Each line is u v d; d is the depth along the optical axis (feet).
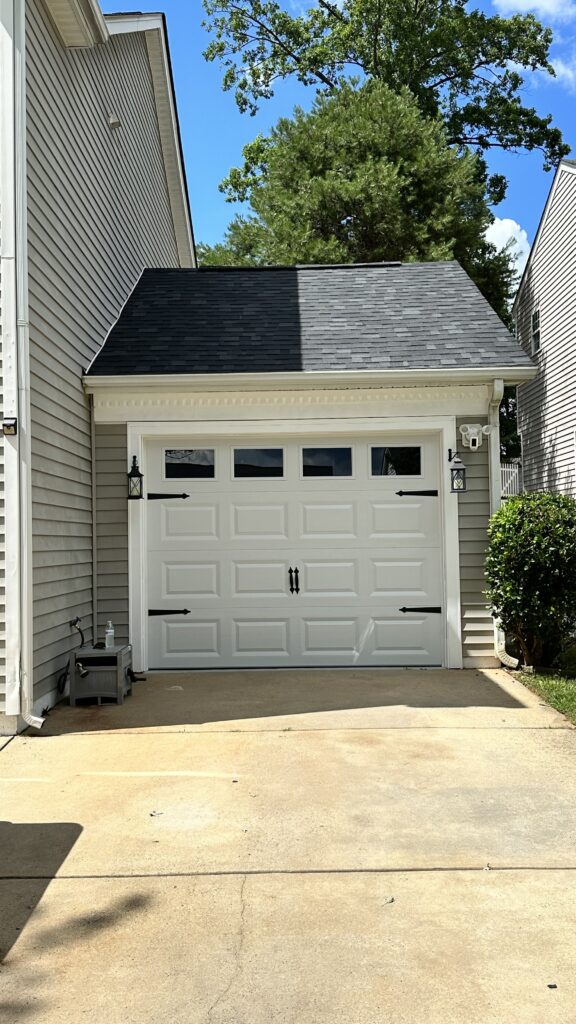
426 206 69.97
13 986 8.67
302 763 16.25
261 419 26.43
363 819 13.26
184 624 26.73
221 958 9.19
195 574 26.81
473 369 25.63
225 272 34.86
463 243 70.69
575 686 22.88
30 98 19.85
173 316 30.07
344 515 26.94
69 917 10.17
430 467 26.94
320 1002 8.33
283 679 24.85
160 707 21.17
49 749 17.42
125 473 26.14
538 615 24.52
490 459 26.30
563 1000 8.32
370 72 85.97
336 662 26.81
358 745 17.47
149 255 38.58
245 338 28.04
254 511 26.94
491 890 10.78
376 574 26.86
